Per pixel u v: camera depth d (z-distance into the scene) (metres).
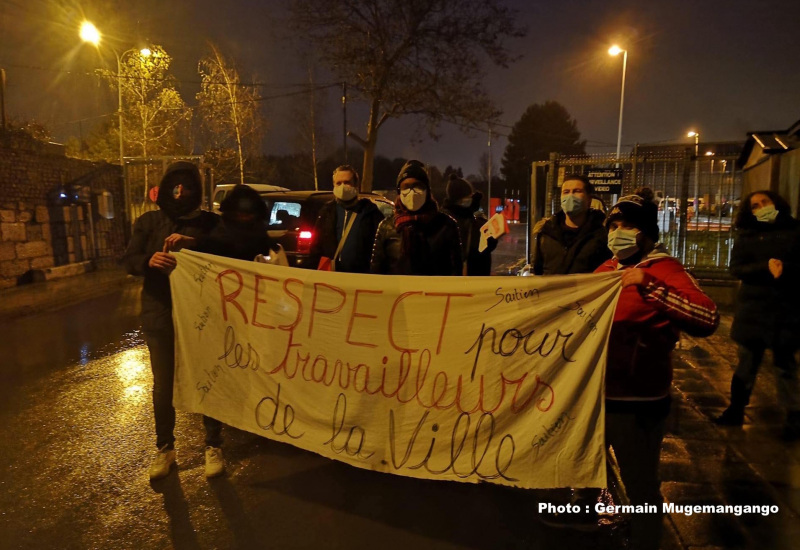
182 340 3.79
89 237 17.00
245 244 4.14
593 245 3.43
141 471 4.04
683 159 9.27
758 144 7.69
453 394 3.14
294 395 3.54
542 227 3.68
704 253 9.38
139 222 3.94
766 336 4.36
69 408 5.34
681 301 2.51
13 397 5.67
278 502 3.62
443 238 3.81
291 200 8.94
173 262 3.75
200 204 4.08
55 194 15.30
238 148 33.19
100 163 17.89
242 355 3.68
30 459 4.25
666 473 3.82
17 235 13.66
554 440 2.88
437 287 3.15
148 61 24.39
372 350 3.32
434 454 3.19
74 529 3.32
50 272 14.21
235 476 3.97
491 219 4.02
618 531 3.27
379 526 3.35
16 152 13.67
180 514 3.48
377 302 3.29
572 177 3.48
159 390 3.88
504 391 3.02
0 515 3.48
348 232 4.47
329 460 4.23
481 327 3.07
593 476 2.82
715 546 3.05
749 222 4.44
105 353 7.32
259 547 3.14
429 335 3.18
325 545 3.16
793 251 4.22
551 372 2.91
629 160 9.41
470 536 3.24
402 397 3.26
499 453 3.03
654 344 2.66
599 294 2.77
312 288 3.46
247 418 3.67
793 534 3.13
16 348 7.64
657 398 2.69
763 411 4.88
